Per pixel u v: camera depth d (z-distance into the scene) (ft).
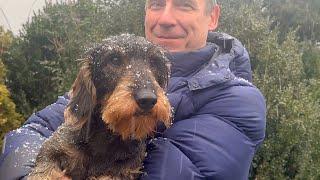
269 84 3.64
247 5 4.58
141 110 1.70
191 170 1.76
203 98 1.96
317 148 3.52
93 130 1.80
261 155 3.42
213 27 2.35
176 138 1.85
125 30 4.22
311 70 4.90
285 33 5.71
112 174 1.79
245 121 1.91
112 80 1.79
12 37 4.41
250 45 4.05
